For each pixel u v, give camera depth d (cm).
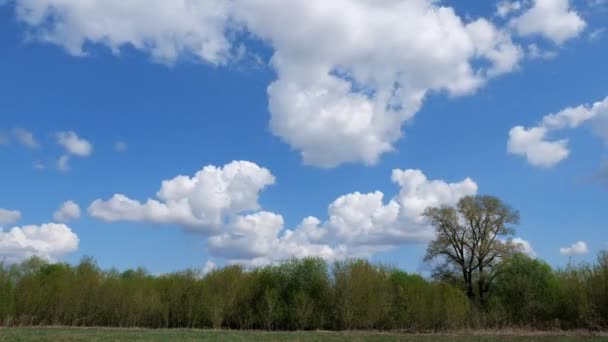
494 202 8812
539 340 5578
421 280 8681
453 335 6662
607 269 7000
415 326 7856
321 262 8806
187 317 8788
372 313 8038
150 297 8756
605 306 6944
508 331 7244
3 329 7106
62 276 9119
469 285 8994
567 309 7475
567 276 7588
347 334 6950
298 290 8631
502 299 8425
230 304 8644
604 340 5447
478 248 8900
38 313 8481
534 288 8319
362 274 8362
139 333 6612
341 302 8244
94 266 9438
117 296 8769
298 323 8288
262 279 8900
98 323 8712
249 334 6838
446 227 9069
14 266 8706
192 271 9231
